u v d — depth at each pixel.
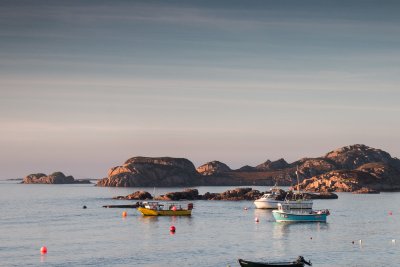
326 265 88.44
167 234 127.25
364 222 157.25
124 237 122.00
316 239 118.94
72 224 151.62
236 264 88.94
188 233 129.25
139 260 92.44
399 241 115.56
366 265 88.56
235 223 153.12
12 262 91.56
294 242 114.06
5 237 122.94
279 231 133.50
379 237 122.31
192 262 90.69
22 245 110.12
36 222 158.00
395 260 92.81
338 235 125.88
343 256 96.81
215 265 88.12
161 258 94.31
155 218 168.88
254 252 100.94
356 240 117.44
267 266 79.06
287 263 81.19
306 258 94.69
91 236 124.06
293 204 173.25
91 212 194.38
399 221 160.62
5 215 184.12
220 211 197.62
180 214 177.50
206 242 113.44
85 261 91.94
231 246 108.00
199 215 180.12
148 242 113.56
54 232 132.25
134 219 166.12
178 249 103.88
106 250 103.00
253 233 129.38
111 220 163.00
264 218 168.75
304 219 155.12
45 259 94.00
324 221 156.25
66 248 105.81
